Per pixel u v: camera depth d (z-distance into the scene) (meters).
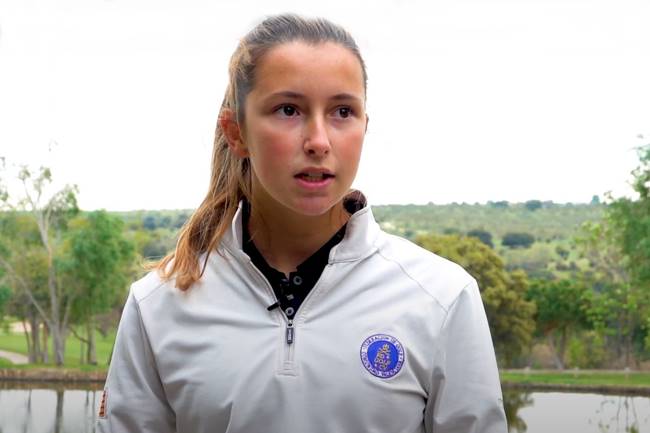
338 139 1.38
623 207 30.78
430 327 1.50
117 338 1.64
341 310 1.49
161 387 1.59
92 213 34.94
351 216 1.54
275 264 1.59
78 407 24.41
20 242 35.66
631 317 35.31
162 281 1.60
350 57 1.40
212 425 1.48
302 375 1.44
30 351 36.25
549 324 35.91
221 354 1.49
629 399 26.73
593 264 34.97
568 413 23.23
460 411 1.51
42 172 35.12
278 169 1.38
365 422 1.43
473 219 60.38
